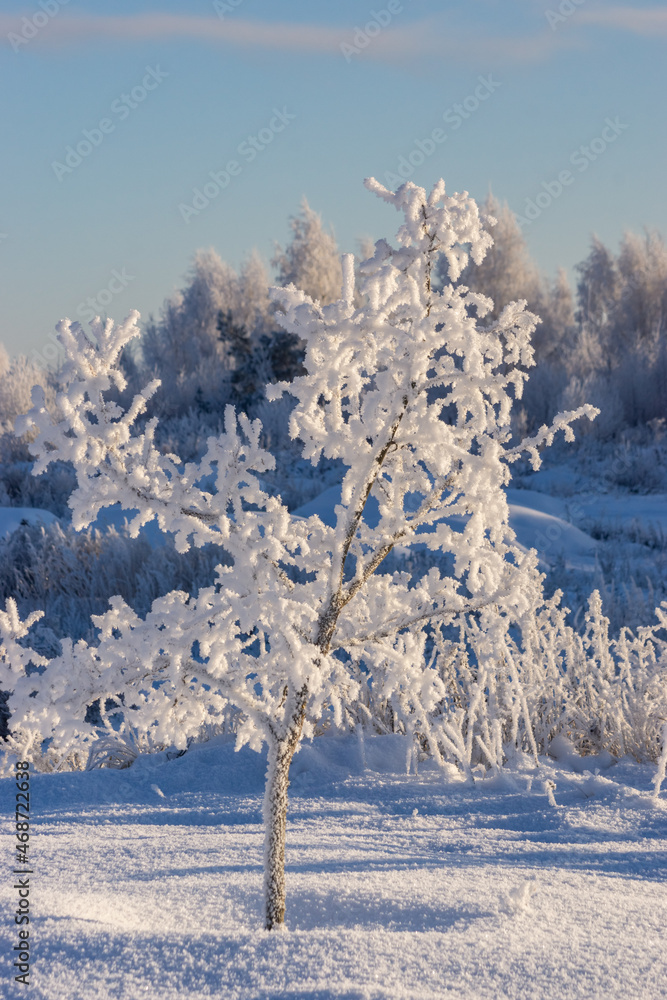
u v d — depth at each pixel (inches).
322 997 47.3
